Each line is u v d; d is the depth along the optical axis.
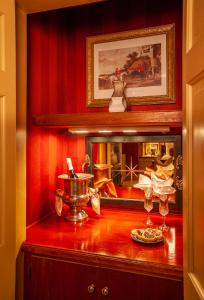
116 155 1.75
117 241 1.24
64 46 1.79
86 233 1.35
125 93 1.63
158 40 1.60
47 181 1.61
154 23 1.62
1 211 1.01
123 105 1.48
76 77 1.80
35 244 1.21
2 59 1.01
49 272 1.19
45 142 1.58
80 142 1.81
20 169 1.26
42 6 1.24
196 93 0.78
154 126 1.49
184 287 0.89
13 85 1.07
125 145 1.73
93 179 1.79
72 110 1.81
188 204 0.85
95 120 1.34
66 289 1.17
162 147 1.65
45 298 1.20
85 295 1.14
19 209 1.25
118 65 1.69
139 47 1.64
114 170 1.75
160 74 1.60
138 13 1.66
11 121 1.06
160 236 1.22
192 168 0.83
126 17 1.68
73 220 1.52
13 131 1.07
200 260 0.76
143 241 1.19
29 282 1.23
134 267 1.05
